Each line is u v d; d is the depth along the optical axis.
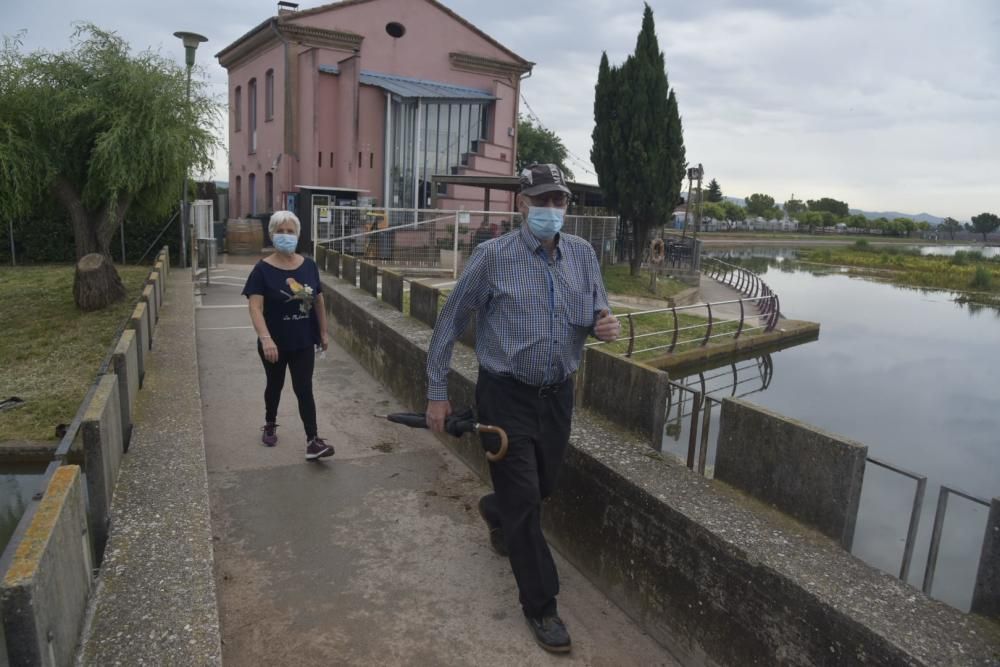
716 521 2.62
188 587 2.41
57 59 9.82
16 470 5.73
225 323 9.56
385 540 3.71
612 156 21.95
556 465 2.99
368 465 4.71
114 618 2.23
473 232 16.48
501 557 3.57
